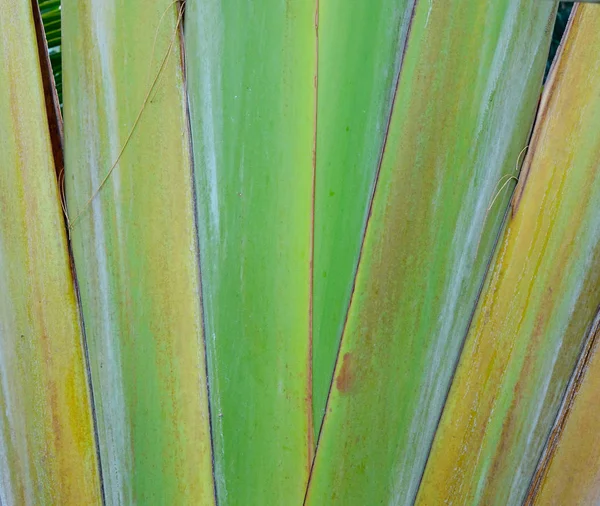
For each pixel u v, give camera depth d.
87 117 0.67
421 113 0.65
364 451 0.69
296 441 0.69
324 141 0.66
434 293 0.67
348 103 0.66
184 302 0.69
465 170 0.66
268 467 0.69
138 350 0.70
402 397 0.68
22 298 0.69
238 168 0.66
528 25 0.65
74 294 0.70
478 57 0.65
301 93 0.65
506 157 0.67
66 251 0.69
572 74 0.66
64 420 0.71
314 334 0.68
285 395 0.68
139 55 0.66
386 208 0.66
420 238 0.66
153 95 0.66
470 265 0.68
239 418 0.69
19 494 0.73
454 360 0.69
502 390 0.70
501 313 0.69
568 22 0.66
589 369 0.69
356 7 0.65
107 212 0.68
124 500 0.73
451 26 0.64
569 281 0.68
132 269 0.69
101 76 0.66
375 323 0.67
